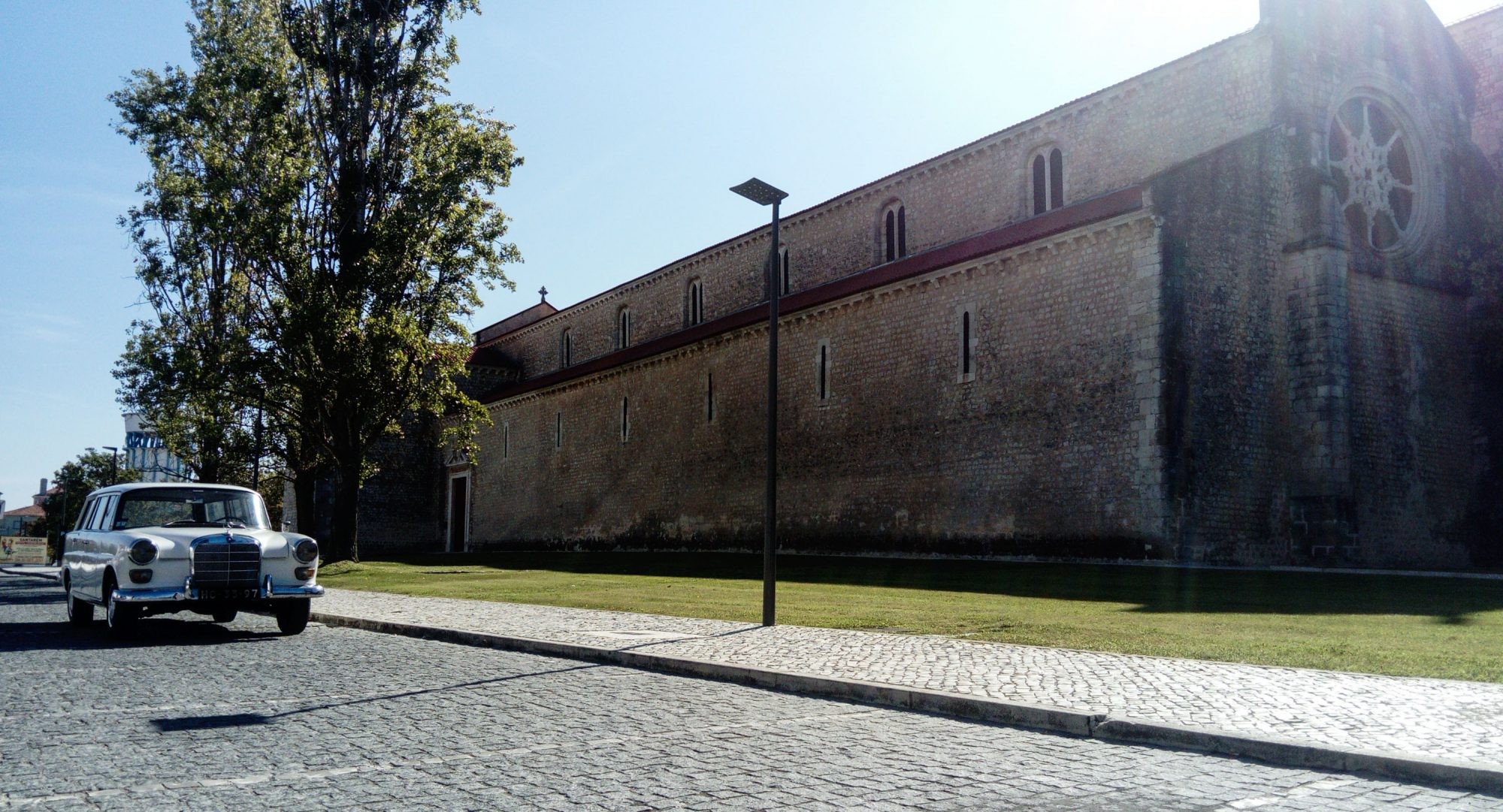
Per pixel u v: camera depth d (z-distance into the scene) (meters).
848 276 36.59
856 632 12.91
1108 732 7.16
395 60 31.58
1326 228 25.89
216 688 9.32
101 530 14.30
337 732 7.26
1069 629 12.60
